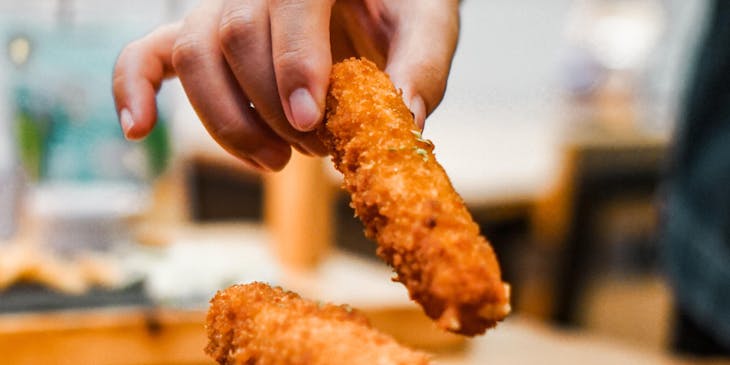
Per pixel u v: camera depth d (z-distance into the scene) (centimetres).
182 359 91
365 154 43
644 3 266
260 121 52
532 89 307
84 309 90
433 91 52
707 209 110
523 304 202
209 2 53
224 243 125
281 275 109
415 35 53
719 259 108
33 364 87
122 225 108
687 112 114
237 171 195
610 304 209
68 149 106
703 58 112
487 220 194
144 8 115
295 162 112
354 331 41
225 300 45
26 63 105
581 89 260
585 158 203
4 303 88
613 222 208
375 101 46
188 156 187
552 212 200
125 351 90
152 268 97
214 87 52
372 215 42
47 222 105
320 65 48
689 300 112
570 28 279
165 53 56
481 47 306
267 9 50
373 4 54
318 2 48
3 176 104
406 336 97
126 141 108
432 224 40
